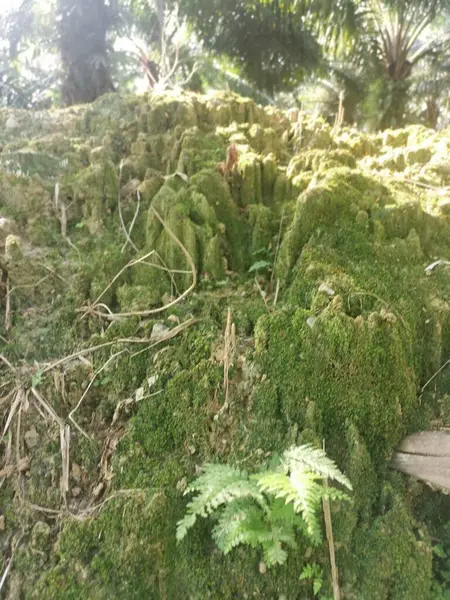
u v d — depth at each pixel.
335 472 1.71
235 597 1.86
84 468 2.19
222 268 2.79
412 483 2.03
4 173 3.22
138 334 2.48
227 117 4.12
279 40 8.94
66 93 7.30
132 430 2.20
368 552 1.86
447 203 2.97
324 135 3.88
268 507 1.77
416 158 3.63
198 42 9.18
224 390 2.19
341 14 8.19
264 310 2.46
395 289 2.42
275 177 3.29
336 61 9.77
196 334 2.39
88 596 1.85
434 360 2.33
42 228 3.12
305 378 2.12
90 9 6.91
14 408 2.29
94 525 1.97
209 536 1.95
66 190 3.34
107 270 2.80
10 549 2.03
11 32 7.20
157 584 1.90
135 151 3.65
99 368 2.40
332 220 2.70
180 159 3.30
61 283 2.84
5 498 2.15
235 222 3.02
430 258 2.72
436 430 2.10
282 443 2.04
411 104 10.38
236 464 2.02
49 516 2.09
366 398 2.08
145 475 2.07
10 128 4.15
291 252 2.66
